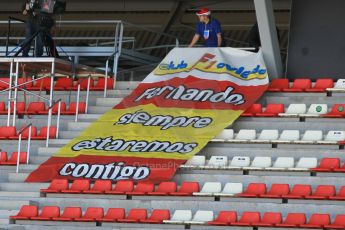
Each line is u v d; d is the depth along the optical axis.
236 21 60.31
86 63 53.50
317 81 45.12
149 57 51.78
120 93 47.03
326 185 39.12
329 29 46.62
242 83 44.84
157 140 42.56
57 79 49.59
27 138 44.66
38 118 46.47
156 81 46.09
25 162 43.12
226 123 42.75
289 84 45.28
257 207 38.88
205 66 45.88
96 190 40.72
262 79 44.78
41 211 40.34
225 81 44.94
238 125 43.56
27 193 41.12
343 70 46.41
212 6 59.84
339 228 36.38
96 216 39.16
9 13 62.69
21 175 42.28
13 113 45.47
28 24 46.28
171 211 39.69
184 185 40.12
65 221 39.25
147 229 38.41
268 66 45.91
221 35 47.03
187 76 45.69
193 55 46.62
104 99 46.62
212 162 41.12
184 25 60.66
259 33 45.53
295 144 41.81
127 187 40.59
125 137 43.12
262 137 42.28
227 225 37.69
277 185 39.16
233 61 45.91
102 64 53.56
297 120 43.25
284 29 59.47
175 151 41.78
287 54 47.12
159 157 41.56
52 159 42.66
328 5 46.69
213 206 39.28
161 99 44.91
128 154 42.03
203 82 45.16
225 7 59.72
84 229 38.91
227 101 43.97
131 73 54.47
